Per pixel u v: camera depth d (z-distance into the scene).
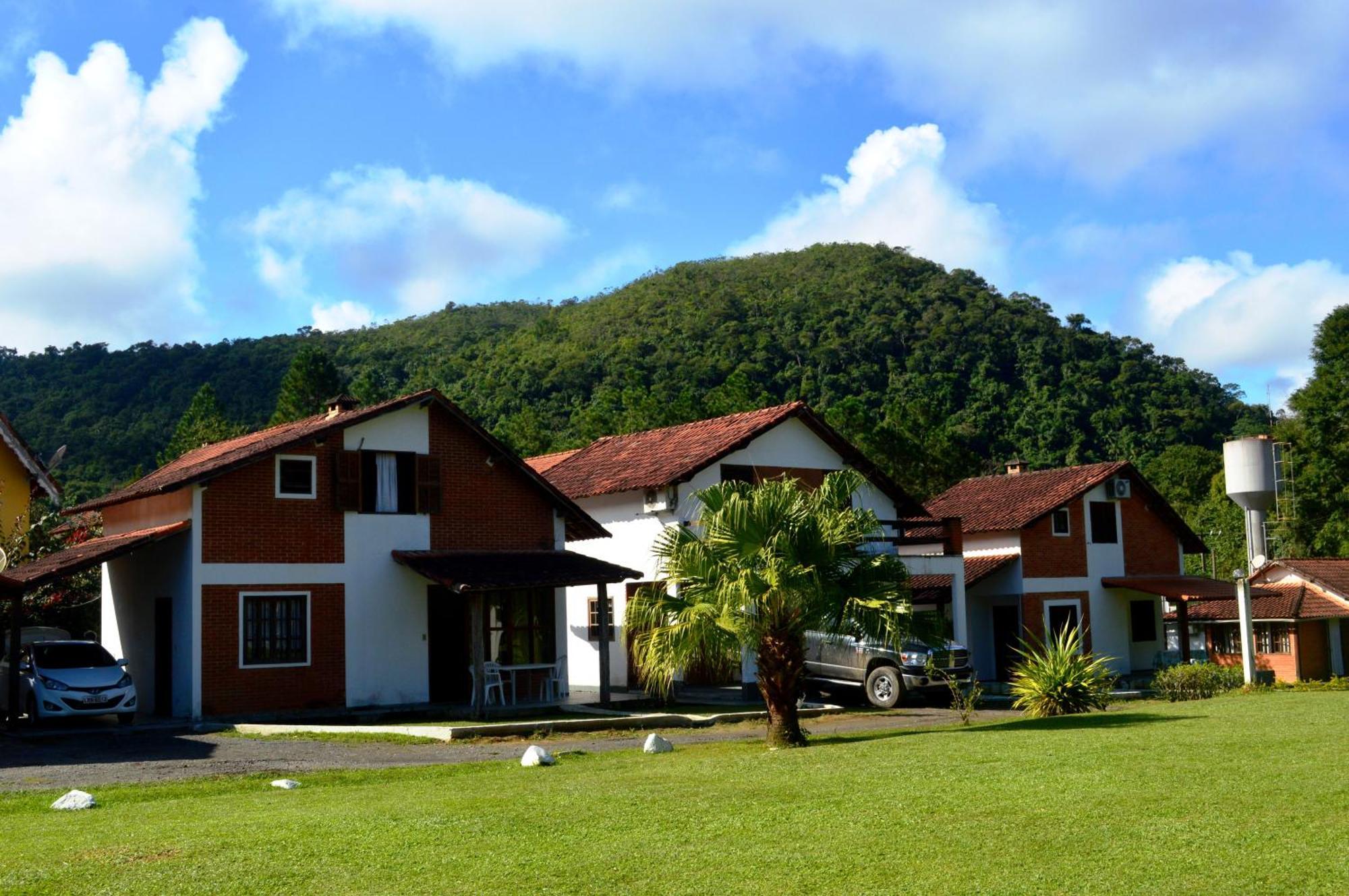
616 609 31.62
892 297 119.81
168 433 91.19
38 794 13.49
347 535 25.45
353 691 25.16
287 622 24.55
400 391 111.69
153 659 25.25
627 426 71.44
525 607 27.69
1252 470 42.09
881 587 17.02
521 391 99.62
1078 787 10.46
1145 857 7.80
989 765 12.30
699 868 8.02
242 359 108.94
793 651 16.91
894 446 57.97
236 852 8.97
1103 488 40.38
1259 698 22.45
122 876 8.27
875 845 8.48
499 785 13.08
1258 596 40.06
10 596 22.14
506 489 27.91
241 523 24.09
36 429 91.88
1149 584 39.22
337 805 11.65
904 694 27.23
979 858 7.97
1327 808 9.05
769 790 11.22
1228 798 9.60
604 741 19.70
